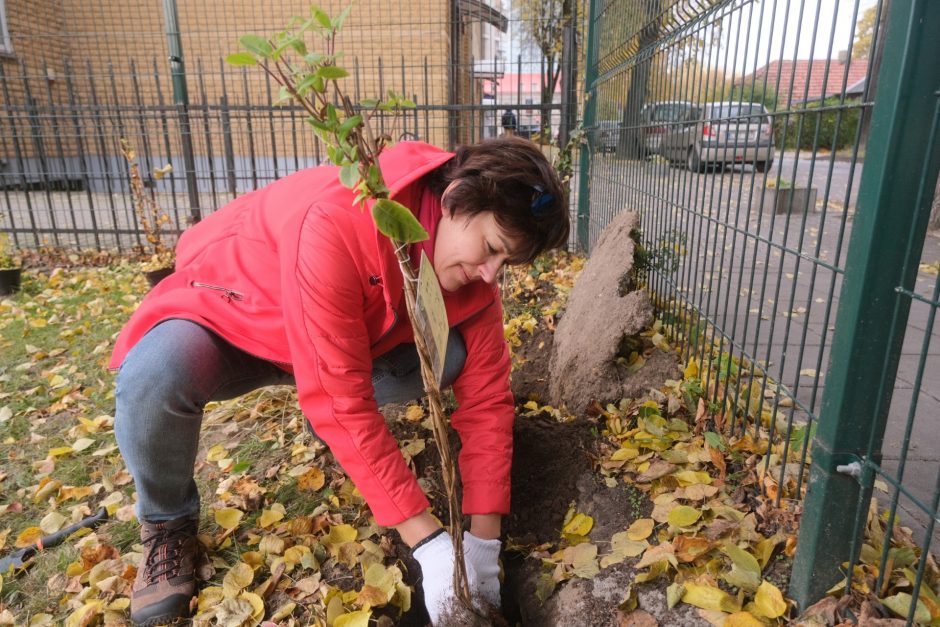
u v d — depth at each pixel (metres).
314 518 1.91
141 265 5.34
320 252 1.35
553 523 1.85
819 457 1.27
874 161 1.09
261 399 2.76
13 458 2.46
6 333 3.87
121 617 1.62
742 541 1.55
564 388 2.43
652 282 3.11
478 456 1.66
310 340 1.37
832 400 1.22
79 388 3.07
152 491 1.63
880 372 1.18
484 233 1.30
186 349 1.51
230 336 1.55
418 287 1.08
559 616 1.50
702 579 1.45
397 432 2.35
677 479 1.81
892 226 1.09
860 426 1.21
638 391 2.25
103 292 4.73
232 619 1.53
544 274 4.44
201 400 1.58
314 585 1.64
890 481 1.19
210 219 1.77
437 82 9.18
